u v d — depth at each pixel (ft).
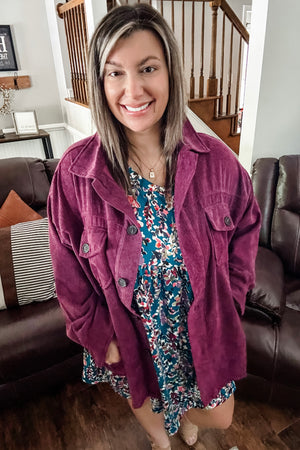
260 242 5.45
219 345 3.02
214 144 2.65
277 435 4.33
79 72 9.80
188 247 2.52
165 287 2.68
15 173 5.86
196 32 11.96
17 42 10.81
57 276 2.86
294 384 3.97
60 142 12.88
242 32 9.27
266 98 5.79
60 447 4.33
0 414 4.77
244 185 2.81
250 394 4.54
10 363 4.08
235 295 3.02
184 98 2.39
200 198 2.57
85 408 4.82
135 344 2.91
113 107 2.28
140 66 2.10
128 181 2.48
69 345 4.36
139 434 4.43
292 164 5.28
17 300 4.48
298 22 5.43
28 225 4.98
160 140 2.54
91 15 7.45
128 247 2.50
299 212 5.21
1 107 11.35
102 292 3.00
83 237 2.68
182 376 3.25
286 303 4.56
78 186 2.58
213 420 3.38
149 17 2.07
